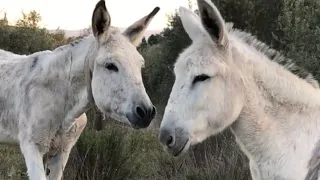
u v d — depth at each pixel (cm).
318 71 665
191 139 321
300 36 721
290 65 343
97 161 637
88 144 636
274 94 328
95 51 480
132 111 446
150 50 1579
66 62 511
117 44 473
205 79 320
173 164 671
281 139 324
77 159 636
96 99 474
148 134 809
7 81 540
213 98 319
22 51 1689
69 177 624
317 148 292
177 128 318
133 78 457
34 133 509
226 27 349
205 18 326
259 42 347
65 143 530
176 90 325
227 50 324
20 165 665
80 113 516
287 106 328
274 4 1158
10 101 533
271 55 344
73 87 508
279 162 322
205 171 596
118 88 457
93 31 475
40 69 524
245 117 328
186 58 325
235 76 323
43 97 511
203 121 321
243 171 575
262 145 327
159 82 1327
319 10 749
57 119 513
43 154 520
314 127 324
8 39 1691
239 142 340
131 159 669
